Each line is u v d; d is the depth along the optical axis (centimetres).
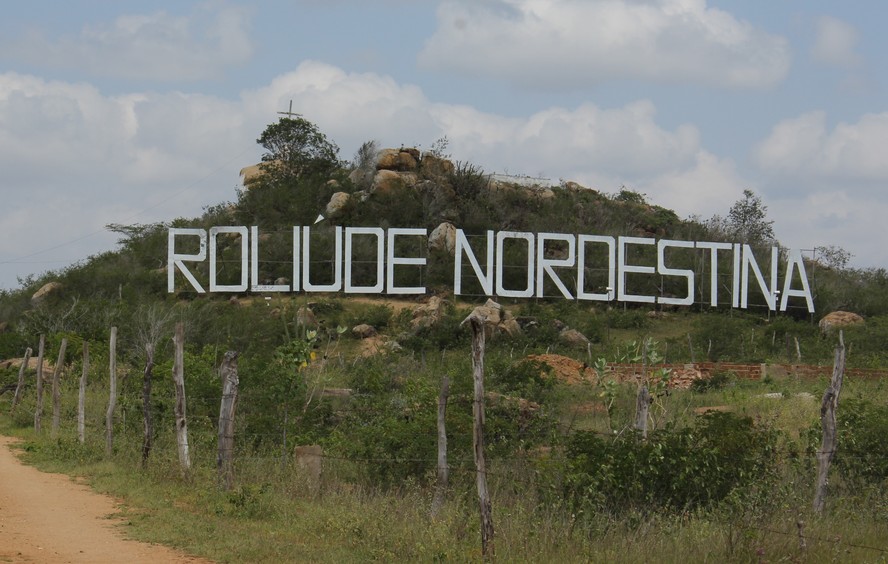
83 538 1441
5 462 2275
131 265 6312
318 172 7094
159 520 1588
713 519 1554
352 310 5519
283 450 2030
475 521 1440
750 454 1719
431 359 4500
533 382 2820
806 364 4334
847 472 1786
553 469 1669
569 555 1332
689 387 3806
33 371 3681
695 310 5903
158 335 4519
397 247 6056
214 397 2527
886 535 1469
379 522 1480
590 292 5934
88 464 2208
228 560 1334
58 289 5856
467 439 1958
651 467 1634
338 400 2761
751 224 7762
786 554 1330
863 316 5938
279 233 6172
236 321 5000
